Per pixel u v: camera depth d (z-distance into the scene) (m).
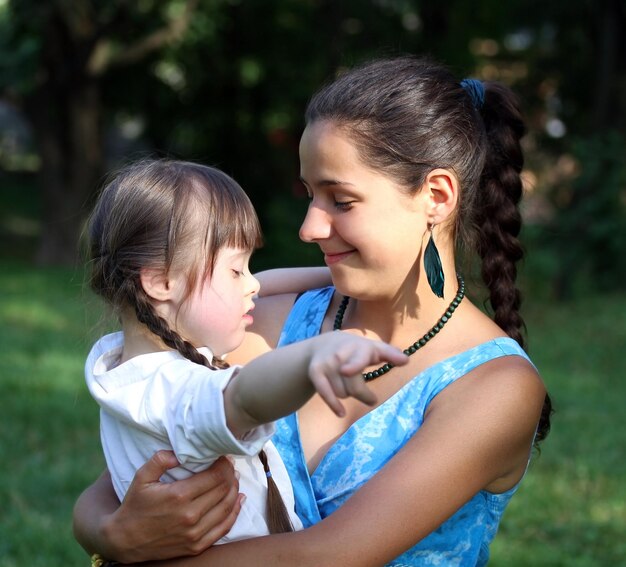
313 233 2.03
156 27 15.27
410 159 1.99
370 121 1.97
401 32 14.79
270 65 16.34
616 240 11.48
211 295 2.00
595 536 4.59
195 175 2.05
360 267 2.04
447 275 2.12
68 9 14.64
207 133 17.25
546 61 16.20
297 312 2.32
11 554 4.36
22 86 15.09
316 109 2.04
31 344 8.65
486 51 16.31
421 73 2.08
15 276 13.66
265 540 1.82
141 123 18.47
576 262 11.66
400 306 2.09
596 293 11.81
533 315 10.62
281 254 13.63
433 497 1.82
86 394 7.02
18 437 5.95
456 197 2.04
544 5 15.45
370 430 2.00
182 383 1.81
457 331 2.08
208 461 1.79
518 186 2.32
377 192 1.98
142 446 1.89
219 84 16.80
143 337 1.98
